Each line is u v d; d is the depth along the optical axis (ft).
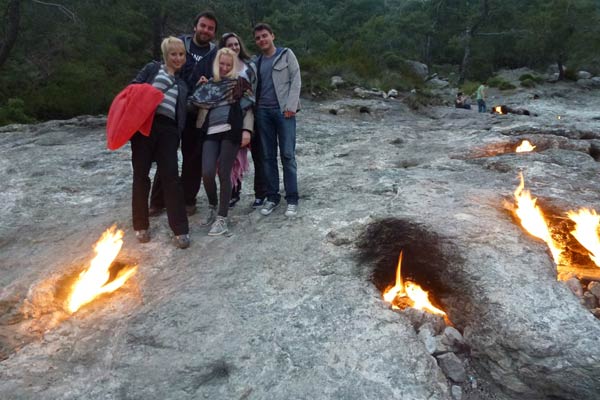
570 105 73.67
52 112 42.80
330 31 178.70
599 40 108.47
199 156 13.66
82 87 44.60
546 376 7.51
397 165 19.11
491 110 59.52
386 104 44.75
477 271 9.55
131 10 55.31
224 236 12.67
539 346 7.60
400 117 40.70
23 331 9.72
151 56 63.00
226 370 8.11
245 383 7.78
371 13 193.57
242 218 13.78
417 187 14.60
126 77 52.34
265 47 13.33
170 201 12.04
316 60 59.00
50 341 9.22
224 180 12.60
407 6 187.21
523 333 7.88
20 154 23.12
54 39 51.52
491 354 8.12
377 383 7.56
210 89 12.55
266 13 157.28
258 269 10.75
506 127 26.99
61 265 11.88
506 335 8.00
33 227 14.73
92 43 52.11
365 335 8.49
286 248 11.54
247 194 16.29
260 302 9.58
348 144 23.90
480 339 8.36
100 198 16.90
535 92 83.97
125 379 8.05
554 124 26.30
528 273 9.43
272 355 8.21
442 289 9.97
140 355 8.51
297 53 67.51
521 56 140.87
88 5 51.55
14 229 14.64
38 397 7.84
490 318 8.43
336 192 15.24
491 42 143.64
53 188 17.97
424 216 11.92
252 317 9.14
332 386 7.56
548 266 9.77
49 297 10.62
